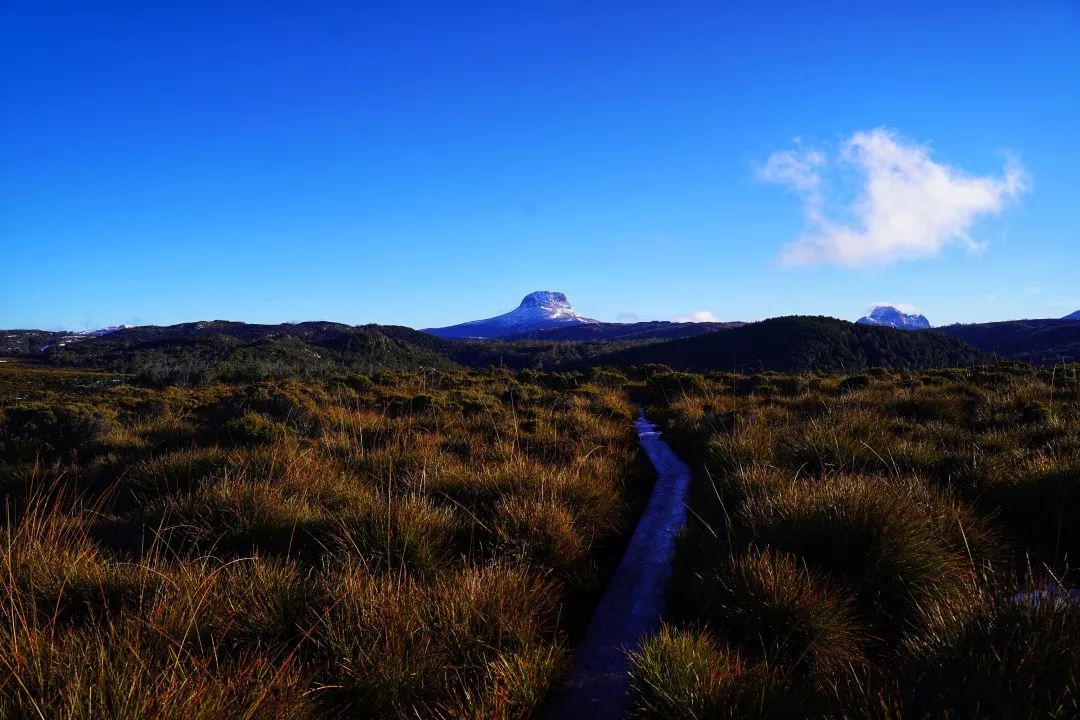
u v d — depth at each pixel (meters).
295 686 3.14
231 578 4.18
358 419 12.05
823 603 3.93
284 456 7.68
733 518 5.88
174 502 6.03
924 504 5.19
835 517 4.80
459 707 3.20
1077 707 2.56
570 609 4.87
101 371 75.12
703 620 4.29
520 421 12.23
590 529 6.13
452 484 6.95
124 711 2.63
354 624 3.73
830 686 3.18
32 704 2.63
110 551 5.12
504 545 5.33
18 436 10.90
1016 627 3.12
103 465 9.06
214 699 2.84
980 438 8.02
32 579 4.02
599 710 3.49
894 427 9.43
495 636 3.94
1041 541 5.11
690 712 3.06
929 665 3.11
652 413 15.84
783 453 8.00
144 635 3.43
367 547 4.93
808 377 19.58
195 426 11.88
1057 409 9.24
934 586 4.12
